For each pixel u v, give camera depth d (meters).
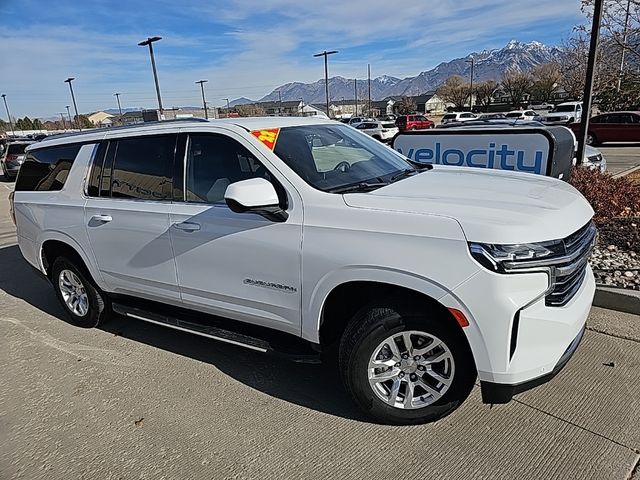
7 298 5.48
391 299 2.69
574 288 2.65
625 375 3.19
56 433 2.95
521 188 2.99
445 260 2.40
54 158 4.34
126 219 3.68
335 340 3.04
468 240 2.36
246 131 3.19
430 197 2.75
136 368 3.69
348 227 2.66
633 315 4.00
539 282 2.35
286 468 2.56
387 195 2.80
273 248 2.92
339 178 3.11
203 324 3.54
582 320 2.58
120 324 4.55
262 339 3.22
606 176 7.69
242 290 3.16
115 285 4.03
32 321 4.74
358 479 2.46
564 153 6.05
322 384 3.36
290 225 2.85
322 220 2.75
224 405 3.15
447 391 2.68
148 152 3.63
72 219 4.08
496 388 2.46
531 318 2.35
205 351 3.92
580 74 15.16
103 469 2.62
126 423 3.01
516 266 2.30
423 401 2.77
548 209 2.58
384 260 2.53
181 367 3.67
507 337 2.35
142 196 3.65
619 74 9.63
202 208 3.27
